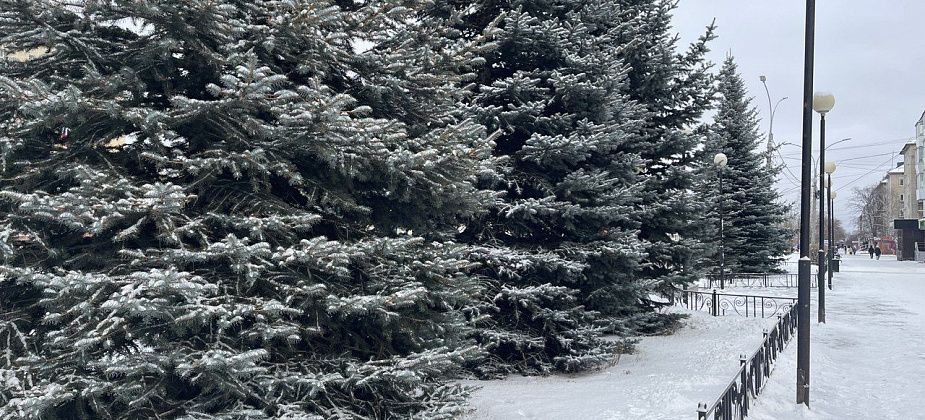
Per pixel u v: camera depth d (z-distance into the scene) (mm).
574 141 10547
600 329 11195
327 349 6262
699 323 17891
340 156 5723
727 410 6359
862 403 9492
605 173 11250
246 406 5316
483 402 8758
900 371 11891
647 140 15055
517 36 11016
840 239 134375
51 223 5293
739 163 32719
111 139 5703
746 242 33250
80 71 5742
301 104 5488
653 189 14914
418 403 6484
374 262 6410
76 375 4949
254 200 5793
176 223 5477
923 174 78562
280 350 5898
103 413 4941
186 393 5461
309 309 5781
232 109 5445
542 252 11133
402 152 5871
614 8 13891
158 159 5332
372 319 6195
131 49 5590
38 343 5371
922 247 63938
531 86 10906
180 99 5230
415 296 5672
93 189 4910
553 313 10758
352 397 6129
